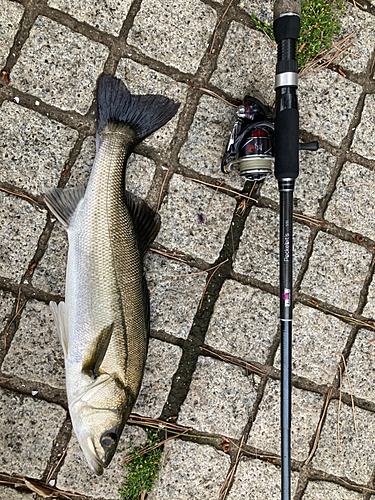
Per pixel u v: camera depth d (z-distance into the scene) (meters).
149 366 0.66
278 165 0.58
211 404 0.68
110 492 0.65
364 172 0.70
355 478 0.70
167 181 0.67
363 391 0.70
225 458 0.68
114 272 0.57
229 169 0.66
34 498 0.64
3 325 0.64
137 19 0.65
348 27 0.69
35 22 0.64
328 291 0.70
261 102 0.65
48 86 0.64
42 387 0.65
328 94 0.69
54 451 0.65
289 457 0.59
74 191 0.60
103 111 0.59
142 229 0.60
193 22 0.67
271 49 0.68
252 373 0.68
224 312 0.68
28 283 0.65
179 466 0.67
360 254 0.70
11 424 0.64
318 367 0.70
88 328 0.57
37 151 0.64
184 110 0.67
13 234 0.64
